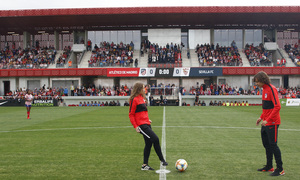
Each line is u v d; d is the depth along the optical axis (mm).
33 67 39250
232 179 5461
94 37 45375
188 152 7867
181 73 36625
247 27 44344
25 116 20469
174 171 6020
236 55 40156
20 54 42406
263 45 43375
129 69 37031
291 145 8820
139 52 42938
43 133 11859
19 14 39094
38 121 16844
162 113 21562
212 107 29141
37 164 6691
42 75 38406
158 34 43375
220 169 6148
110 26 45000
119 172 5969
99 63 38750
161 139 10008
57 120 17297
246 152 7836
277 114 5711
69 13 38625
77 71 37812
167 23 43312
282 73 36719
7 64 39688
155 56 39812
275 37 44219
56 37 45750
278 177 5582
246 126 13664
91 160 7039
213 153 7723
